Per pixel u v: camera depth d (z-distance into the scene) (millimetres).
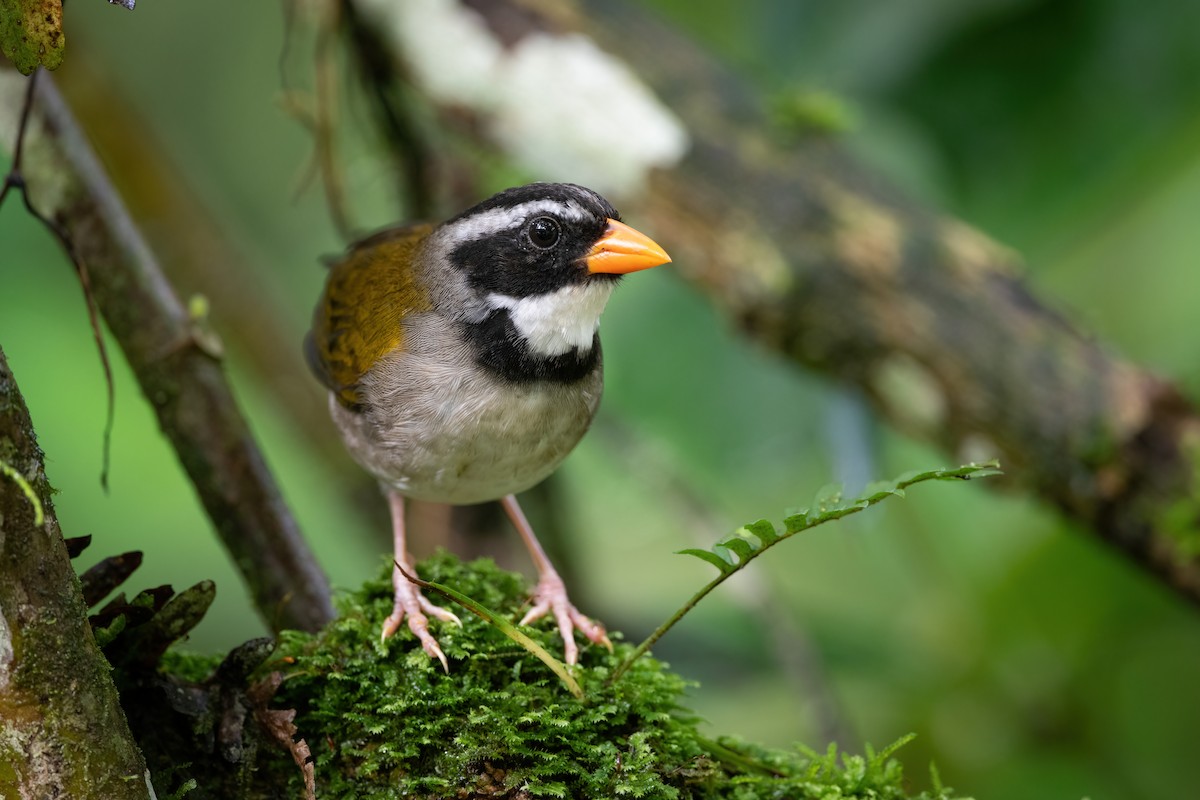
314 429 13344
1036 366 10148
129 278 8141
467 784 5820
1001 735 11883
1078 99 11562
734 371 12312
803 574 13914
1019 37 11469
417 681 6105
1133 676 12242
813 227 10570
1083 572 12148
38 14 5488
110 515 12914
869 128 11812
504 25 10969
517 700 6070
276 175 14688
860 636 12539
